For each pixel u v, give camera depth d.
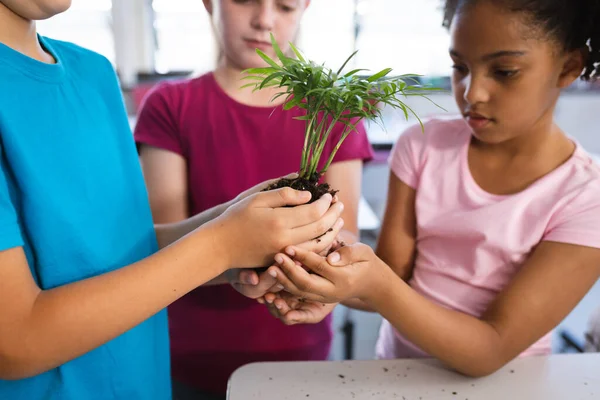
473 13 0.71
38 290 0.55
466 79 0.76
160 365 0.79
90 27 2.69
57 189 0.59
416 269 0.91
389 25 2.76
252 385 0.69
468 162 0.86
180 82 1.00
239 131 0.95
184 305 0.98
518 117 0.74
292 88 0.66
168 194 0.95
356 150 0.94
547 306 0.73
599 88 2.80
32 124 0.58
